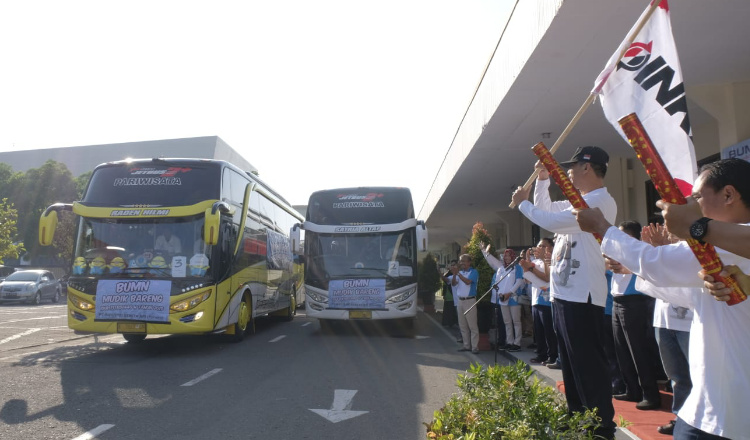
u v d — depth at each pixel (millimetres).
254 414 6094
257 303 13953
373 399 6879
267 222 15320
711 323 2326
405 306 13422
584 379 4062
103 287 10172
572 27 7656
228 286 11211
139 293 10102
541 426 3482
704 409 2307
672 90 3172
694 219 2076
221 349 11180
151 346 11578
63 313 20594
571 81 9672
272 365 9242
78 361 9562
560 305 4223
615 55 3262
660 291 2775
